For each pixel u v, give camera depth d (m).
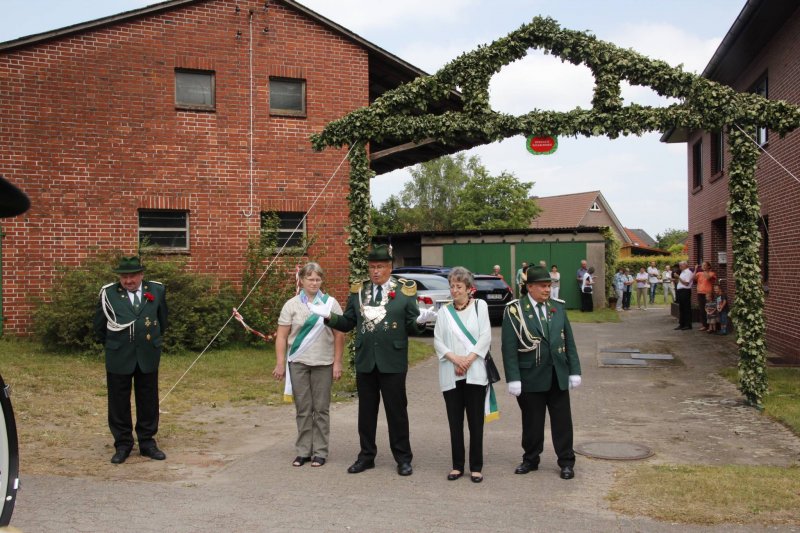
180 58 15.24
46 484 6.28
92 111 14.70
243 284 15.38
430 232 28.59
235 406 9.92
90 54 14.68
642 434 8.34
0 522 3.58
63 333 12.81
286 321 7.20
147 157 15.05
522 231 28.34
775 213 15.13
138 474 6.70
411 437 8.30
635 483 6.25
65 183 14.54
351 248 11.19
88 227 14.67
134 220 14.98
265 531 5.24
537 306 6.71
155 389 7.38
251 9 15.70
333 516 5.57
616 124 10.30
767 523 5.27
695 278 21.00
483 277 22.00
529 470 6.79
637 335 18.89
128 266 7.20
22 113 14.28
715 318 18.78
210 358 13.45
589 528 5.25
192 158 15.34
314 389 7.12
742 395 10.60
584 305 26.75
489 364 6.63
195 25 15.34
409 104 11.03
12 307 14.20
